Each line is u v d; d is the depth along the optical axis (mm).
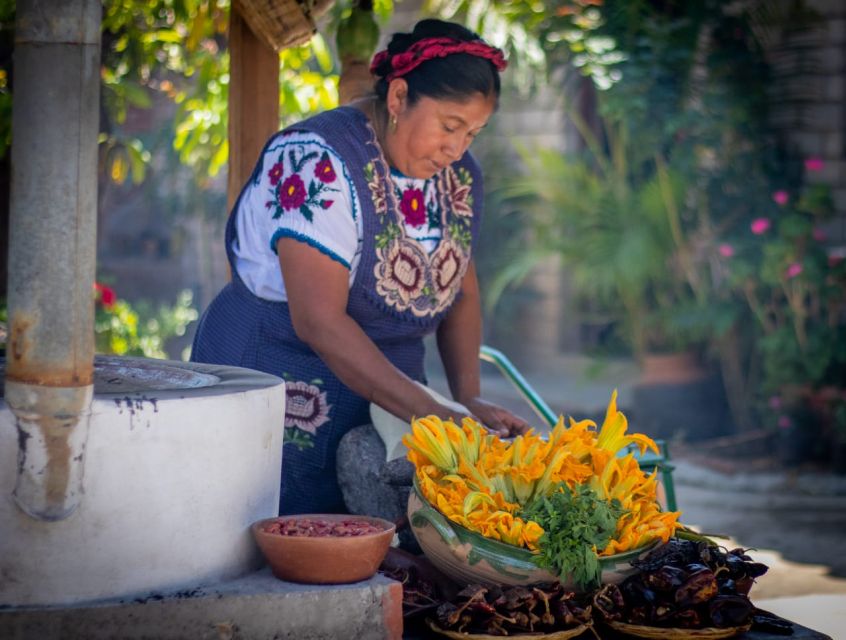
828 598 3947
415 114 2379
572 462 1988
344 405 2551
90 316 1595
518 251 9977
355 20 3162
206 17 4516
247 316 2584
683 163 8289
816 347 7730
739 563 1955
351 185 2400
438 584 2020
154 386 1921
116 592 1688
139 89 5184
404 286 2531
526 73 9359
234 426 1788
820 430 7711
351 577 1759
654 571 1883
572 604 1824
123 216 13242
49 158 1540
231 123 3268
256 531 1794
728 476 7426
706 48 8430
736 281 7965
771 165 8375
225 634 1692
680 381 8516
